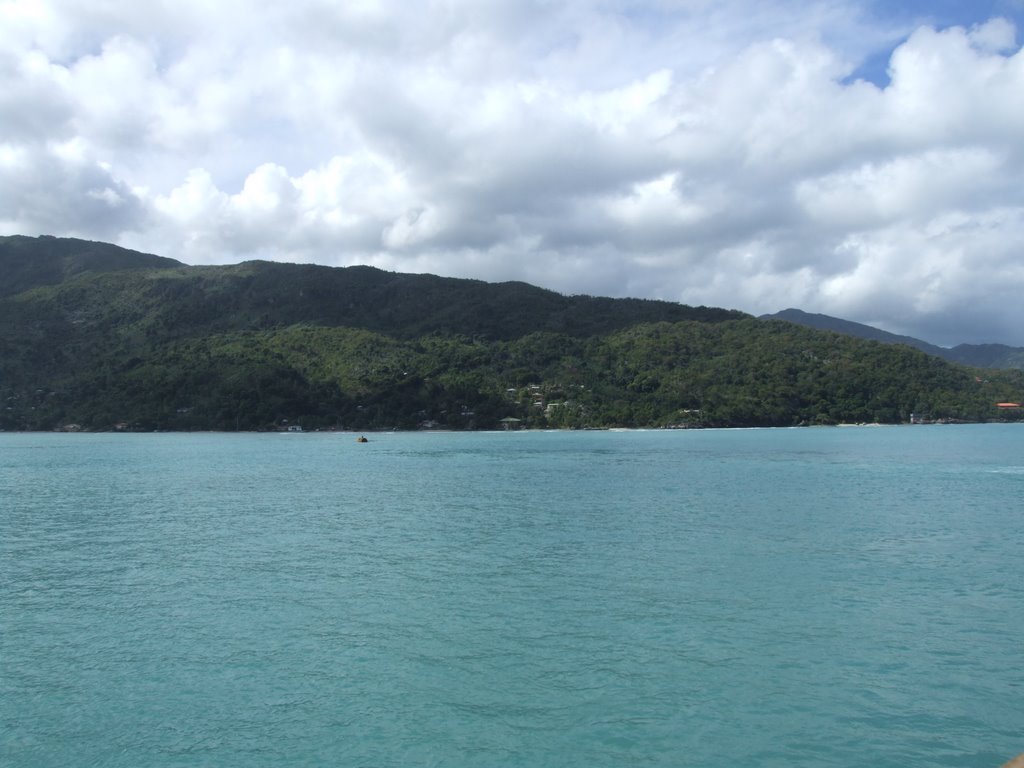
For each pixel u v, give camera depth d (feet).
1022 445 417.90
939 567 105.29
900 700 61.57
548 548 119.44
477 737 56.13
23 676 67.15
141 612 85.20
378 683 65.16
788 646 73.26
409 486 215.92
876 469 270.05
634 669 67.77
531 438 539.29
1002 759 53.01
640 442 473.26
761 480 230.07
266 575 102.01
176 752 54.39
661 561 109.29
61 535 134.51
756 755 53.67
